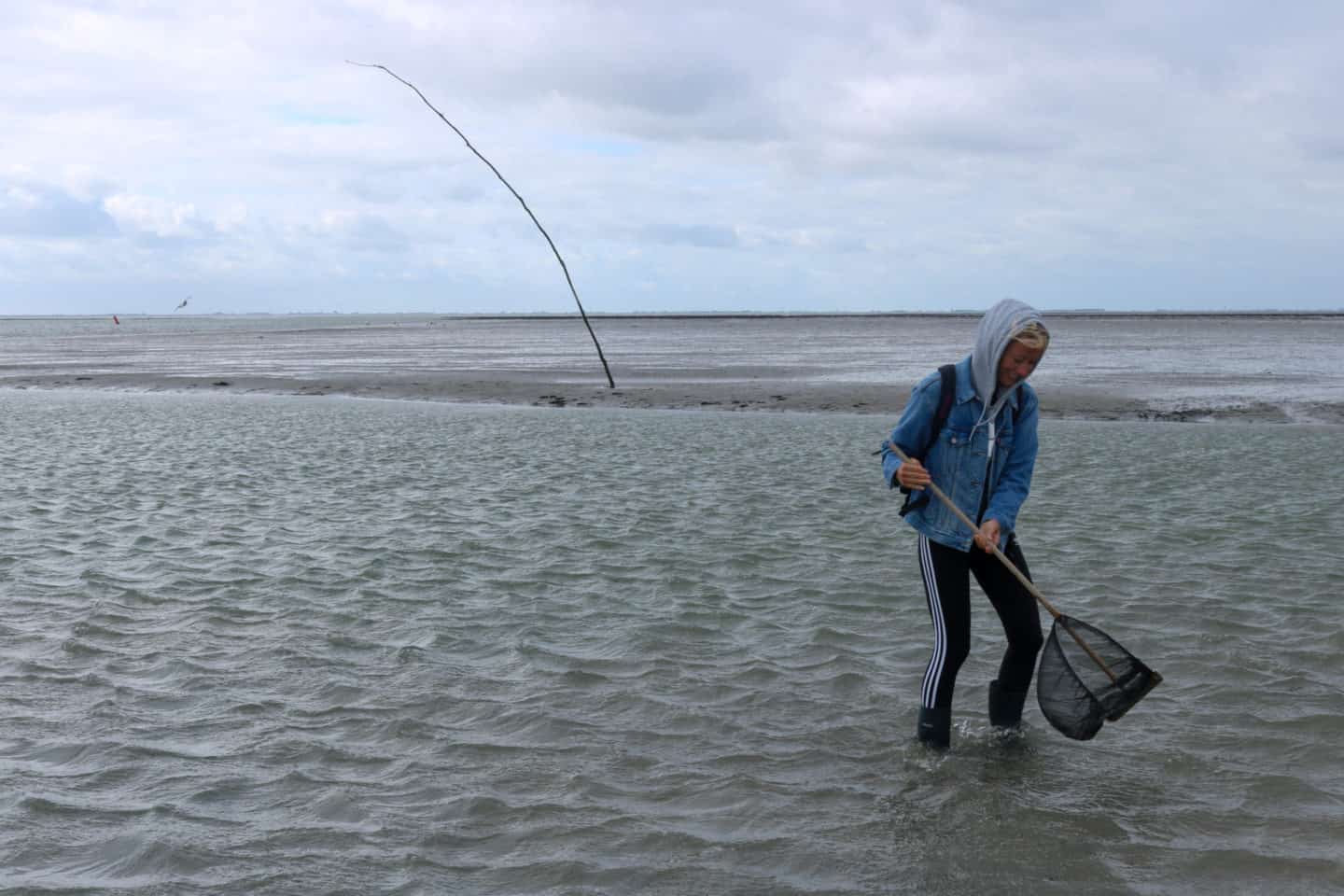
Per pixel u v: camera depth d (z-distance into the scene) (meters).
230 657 6.36
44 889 3.81
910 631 6.95
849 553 9.14
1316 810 4.48
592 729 5.34
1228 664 6.24
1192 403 24.52
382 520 10.55
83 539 9.59
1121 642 6.65
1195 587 7.92
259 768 4.84
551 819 4.39
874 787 4.72
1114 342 59.84
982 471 4.97
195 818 4.36
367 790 4.64
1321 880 3.93
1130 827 4.34
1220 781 4.77
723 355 47.69
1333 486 12.67
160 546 9.34
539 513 10.90
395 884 3.89
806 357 44.97
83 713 5.45
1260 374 33.06
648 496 12.02
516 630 6.90
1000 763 4.97
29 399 27.53
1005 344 4.75
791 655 6.47
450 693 5.80
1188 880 3.94
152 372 37.44
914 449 5.02
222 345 62.53
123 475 13.59
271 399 27.61
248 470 14.06
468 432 19.08
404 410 24.16
